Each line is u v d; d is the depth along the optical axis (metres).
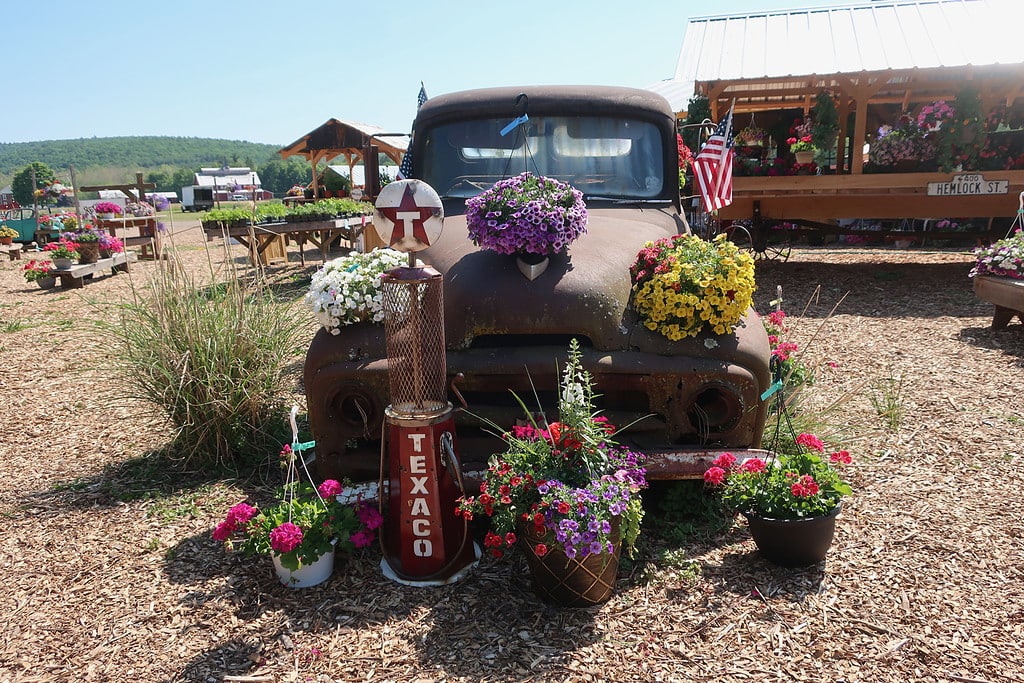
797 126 11.09
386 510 3.20
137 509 3.85
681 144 6.00
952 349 6.76
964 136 9.93
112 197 34.88
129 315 4.76
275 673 2.58
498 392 3.46
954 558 3.20
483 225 3.45
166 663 2.65
